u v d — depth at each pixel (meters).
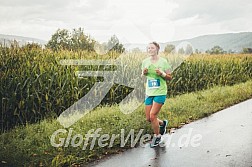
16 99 6.93
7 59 6.89
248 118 8.34
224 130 7.21
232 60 12.91
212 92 11.30
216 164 5.23
